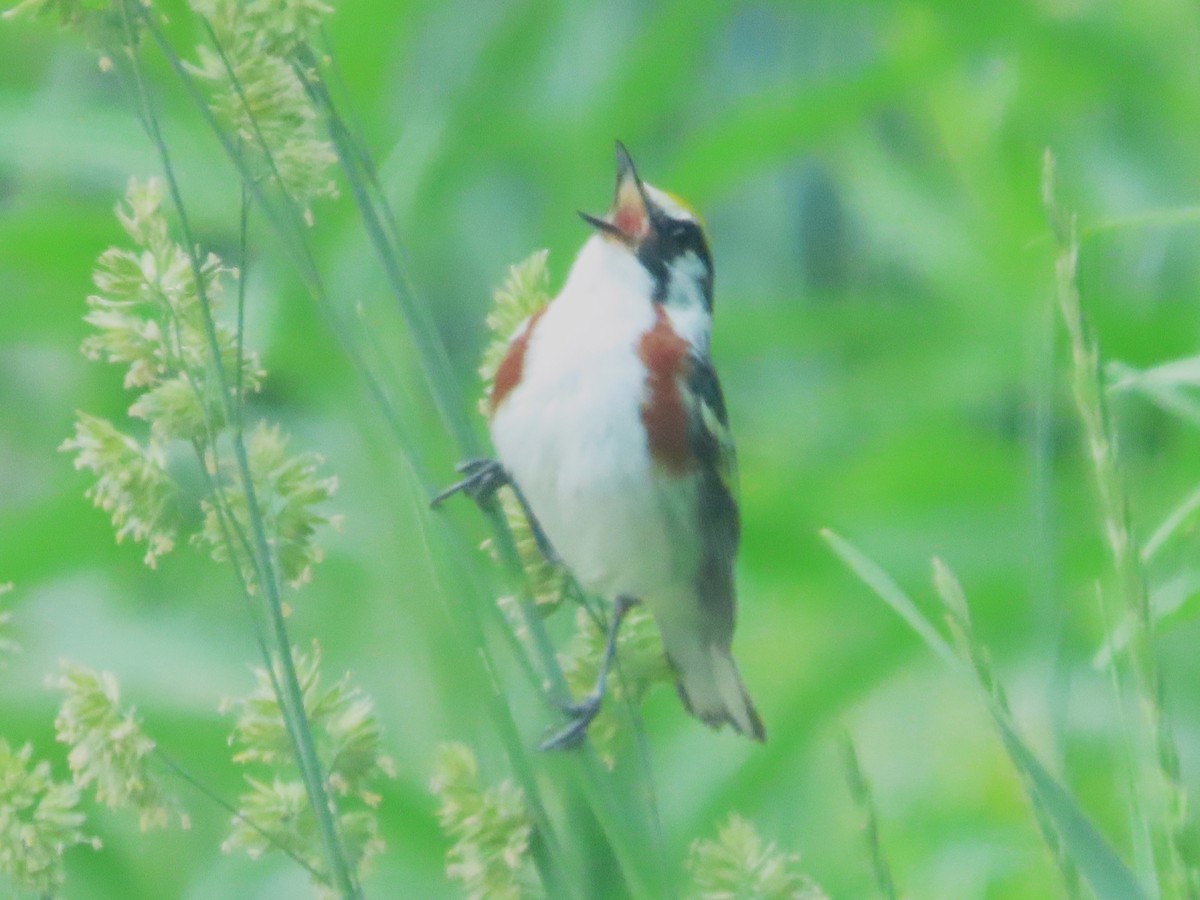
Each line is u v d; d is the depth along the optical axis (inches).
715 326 487.5
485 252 468.1
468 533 303.9
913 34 455.8
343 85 243.3
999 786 359.3
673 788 361.7
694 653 358.3
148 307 216.2
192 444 212.7
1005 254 445.7
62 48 428.8
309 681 212.8
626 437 341.7
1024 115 466.3
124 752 201.3
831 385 475.5
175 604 391.5
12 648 214.2
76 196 428.8
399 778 329.4
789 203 527.2
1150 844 201.3
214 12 218.2
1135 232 454.6
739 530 365.1
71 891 354.9
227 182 371.6
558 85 454.6
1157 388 316.2
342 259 362.9
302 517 215.5
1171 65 450.3
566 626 336.8
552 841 221.0
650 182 438.0
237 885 359.6
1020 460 418.0
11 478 461.4
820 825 378.6
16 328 429.4
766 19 538.3
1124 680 227.9
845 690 373.4
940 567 193.8
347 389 341.4
